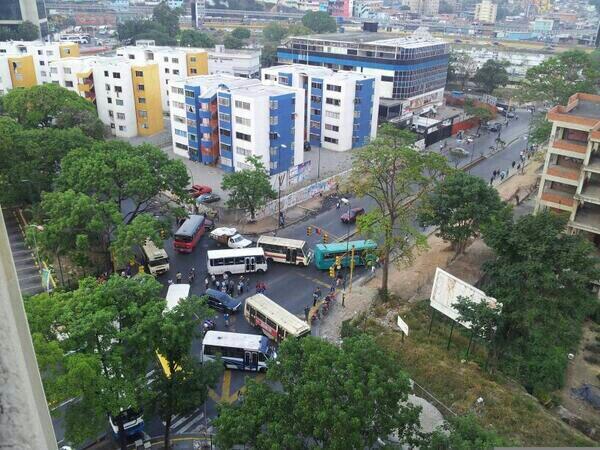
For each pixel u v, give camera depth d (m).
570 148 50.12
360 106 93.56
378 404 23.98
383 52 113.38
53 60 105.81
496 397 34.59
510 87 144.75
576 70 89.31
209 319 44.94
